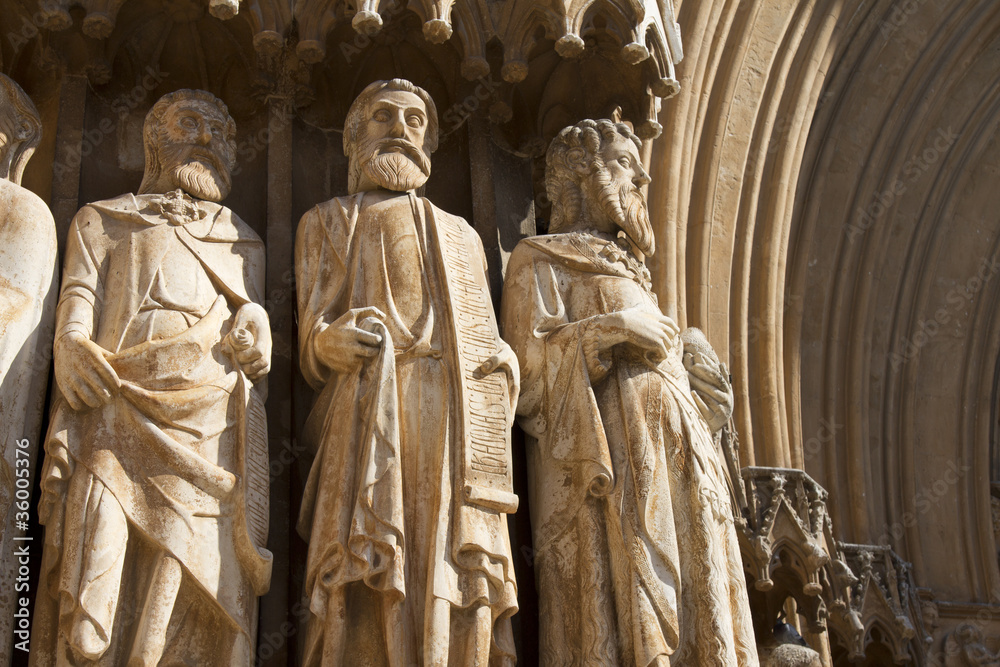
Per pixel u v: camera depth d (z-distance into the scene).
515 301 3.65
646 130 4.07
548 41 4.09
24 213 3.36
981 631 5.65
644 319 3.50
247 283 3.48
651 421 3.44
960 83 6.03
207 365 3.19
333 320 3.40
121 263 3.37
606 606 3.22
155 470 3.02
